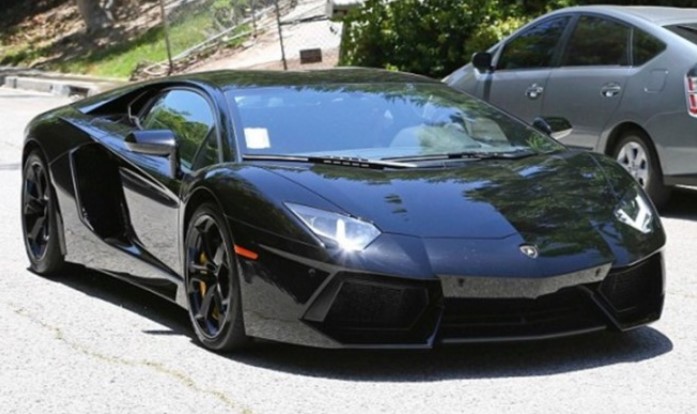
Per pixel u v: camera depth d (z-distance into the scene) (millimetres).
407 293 5867
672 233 10258
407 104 7301
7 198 12305
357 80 7570
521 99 12242
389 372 6137
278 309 6008
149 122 7762
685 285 8203
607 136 11391
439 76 17984
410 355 6438
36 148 8516
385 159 6723
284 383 5969
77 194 8016
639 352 6488
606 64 11477
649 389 5848
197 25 27094
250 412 5551
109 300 7887
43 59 32219
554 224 6152
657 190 11070
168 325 7211
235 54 25344
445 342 5879
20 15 37625
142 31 31391
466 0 17797
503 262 5887
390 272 5805
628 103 11133
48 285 8336
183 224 6750
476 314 5961
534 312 6051
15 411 5672
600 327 6168
